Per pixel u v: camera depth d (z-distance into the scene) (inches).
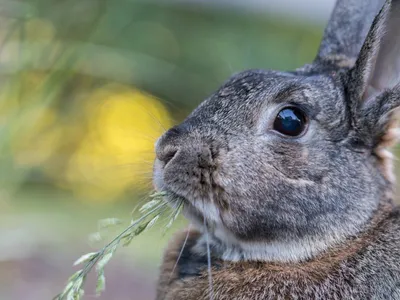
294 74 276.8
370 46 253.8
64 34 403.2
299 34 781.9
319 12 795.4
